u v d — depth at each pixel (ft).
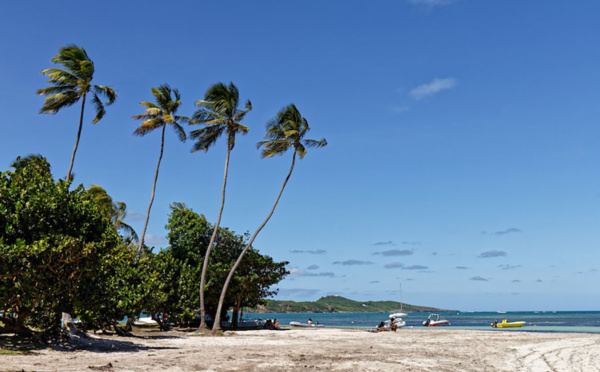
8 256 53.42
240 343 90.27
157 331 126.41
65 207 62.18
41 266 56.03
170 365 51.60
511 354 73.51
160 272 130.00
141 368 48.29
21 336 66.03
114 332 104.47
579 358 68.39
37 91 110.11
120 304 84.23
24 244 55.06
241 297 154.81
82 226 63.26
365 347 83.30
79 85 111.86
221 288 150.82
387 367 54.39
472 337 117.80
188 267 137.28
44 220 60.44
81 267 60.44
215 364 53.72
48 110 112.16
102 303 67.67
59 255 57.21
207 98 133.80
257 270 158.20
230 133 134.41
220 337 108.27
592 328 233.14
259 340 100.17
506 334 133.59
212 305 161.58
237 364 54.29
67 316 96.27
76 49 111.65
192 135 138.51
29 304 56.49
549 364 61.21
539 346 88.89
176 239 153.28
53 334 67.97
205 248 154.71
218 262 150.92
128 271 94.27
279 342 94.07
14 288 55.42
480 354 72.79
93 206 66.13
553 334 134.31
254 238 134.92
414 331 154.71
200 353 66.69
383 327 155.22
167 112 135.23
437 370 53.26
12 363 46.42
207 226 156.46
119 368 47.60
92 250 60.90
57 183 64.95
